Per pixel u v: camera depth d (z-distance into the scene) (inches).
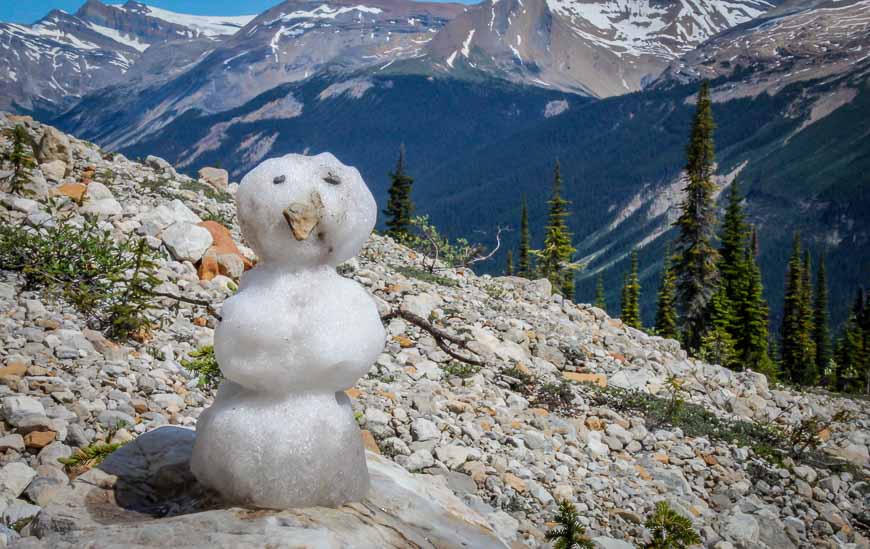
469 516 140.6
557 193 1905.8
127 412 292.0
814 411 680.4
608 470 401.1
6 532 183.5
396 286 597.0
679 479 409.4
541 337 592.7
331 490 119.4
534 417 430.0
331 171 124.5
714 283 1669.5
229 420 118.3
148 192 660.1
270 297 118.8
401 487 141.4
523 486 341.4
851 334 2728.8
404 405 386.9
